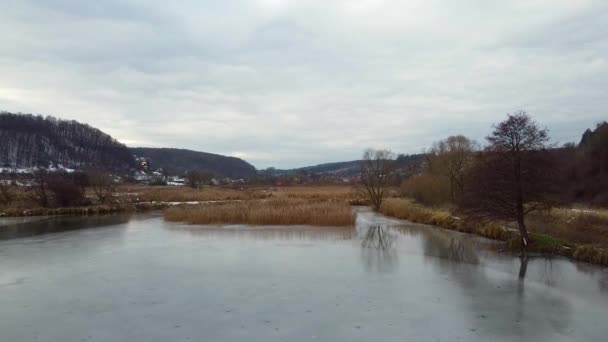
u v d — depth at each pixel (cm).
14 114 15538
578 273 1939
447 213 3806
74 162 14588
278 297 1623
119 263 2242
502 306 1500
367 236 3134
